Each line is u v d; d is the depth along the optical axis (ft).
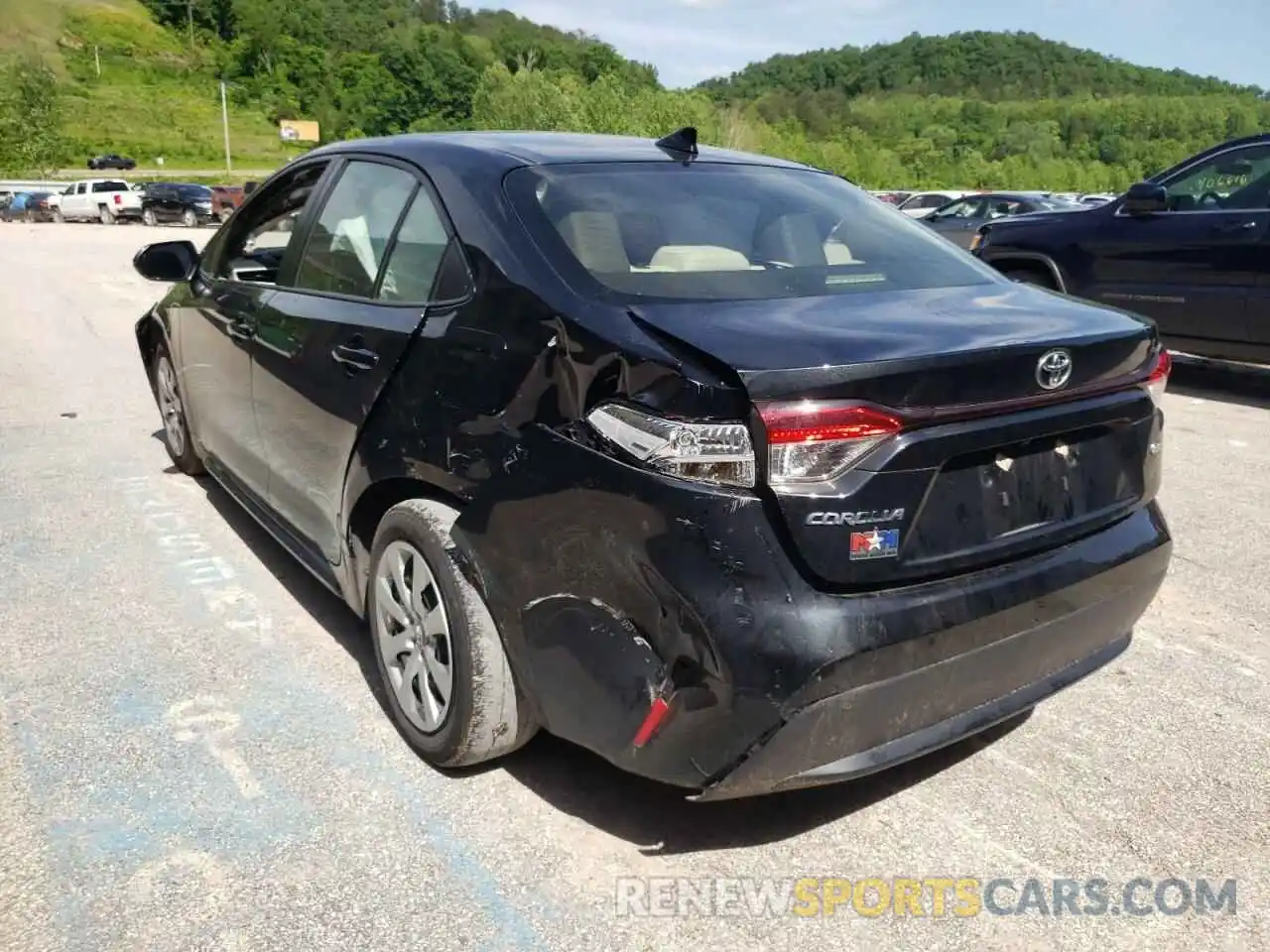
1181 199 26.25
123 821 8.92
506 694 9.02
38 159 224.33
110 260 64.59
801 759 7.50
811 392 7.23
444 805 9.27
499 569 8.54
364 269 11.00
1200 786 9.90
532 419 8.30
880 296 9.28
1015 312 9.07
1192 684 11.85
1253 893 8.50
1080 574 8.74
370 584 10.43
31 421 21.94
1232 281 24.73
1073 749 10.51
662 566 7.41
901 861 8.79
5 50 419.13
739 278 9.24
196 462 17.76
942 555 7.88
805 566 7.34
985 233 30.42
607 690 7.84
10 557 14.53
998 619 8.10
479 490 8.66
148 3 533.14
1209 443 21.97
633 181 10.43
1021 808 9.53
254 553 14.88
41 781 9.43
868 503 7.39
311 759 9.92
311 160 13.14
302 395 11.48
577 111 165.48
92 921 7.77
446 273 9.65
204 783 9.48
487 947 7.68
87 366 28.17
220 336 14.19
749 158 12.14
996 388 7.92
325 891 8.18
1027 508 8.49
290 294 12.28
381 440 9.85
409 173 10.85
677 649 7.42
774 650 7.21
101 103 378.94
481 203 9.69
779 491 7.22
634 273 8.96
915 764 10.21
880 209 11.96
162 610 13.01
